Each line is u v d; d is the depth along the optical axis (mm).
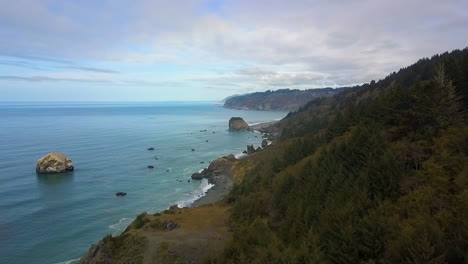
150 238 42969
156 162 119438
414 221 22562
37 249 52781
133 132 199125
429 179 28781
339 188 33812
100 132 191750
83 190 83312
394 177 30594
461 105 44406
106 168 106500
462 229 19609
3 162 108000
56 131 189375
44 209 69500
